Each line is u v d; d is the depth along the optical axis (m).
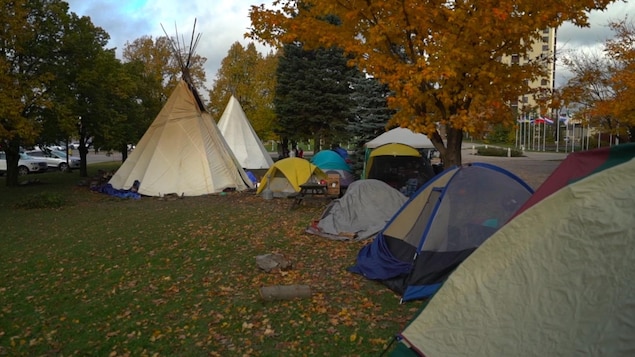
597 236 3.48
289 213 13.86
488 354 3.65
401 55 10.27
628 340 3.00
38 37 19.31
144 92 31.94
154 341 5.57
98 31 24.00
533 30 8.57
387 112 21.67
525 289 3.69
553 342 3.34
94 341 5.63
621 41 18.39
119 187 19.72
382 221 10.91
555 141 60.78
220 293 7.09
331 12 9.87
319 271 8.09
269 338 5.53
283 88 32.09
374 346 5.24
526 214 3.93
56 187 22.36
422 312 4.20
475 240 6.80
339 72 31.39
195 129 19.58
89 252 9.81
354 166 22.12
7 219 13.93
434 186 7.82
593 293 3.31
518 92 9.55
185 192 18.58
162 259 9.08
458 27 8.66
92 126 23.81
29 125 16.86
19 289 7.61
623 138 28.47
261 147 30.77
